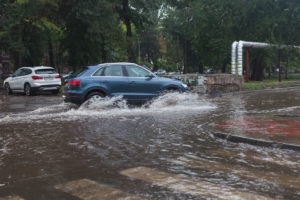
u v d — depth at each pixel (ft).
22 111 33.68
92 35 81.82
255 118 26.32
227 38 122.72
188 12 150.00
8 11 75.25
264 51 111.65
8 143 18.06
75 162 14.15
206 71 227.20
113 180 11.69
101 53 94.43
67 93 34.01
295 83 90.74
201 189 10.69
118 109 34.04
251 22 111.24
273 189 10.68
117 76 34.76
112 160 14.42
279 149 16.40
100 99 33.99
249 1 106.52
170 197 9.99
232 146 17.24
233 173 12.45
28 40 84.43
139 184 11.22
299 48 110.32
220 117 28.12
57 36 91.40
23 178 12.09
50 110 34.14
